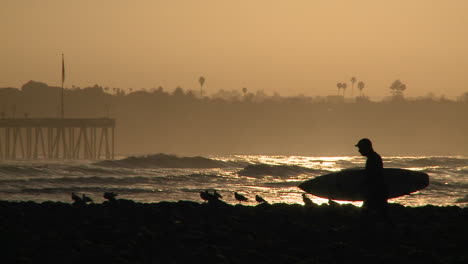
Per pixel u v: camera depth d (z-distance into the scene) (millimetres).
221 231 63781
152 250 56156
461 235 62750
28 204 83625
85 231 63688
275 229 65875
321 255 55094
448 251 57500
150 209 76562
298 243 59625
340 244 56438
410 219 72938
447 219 74312
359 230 63156
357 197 72375
